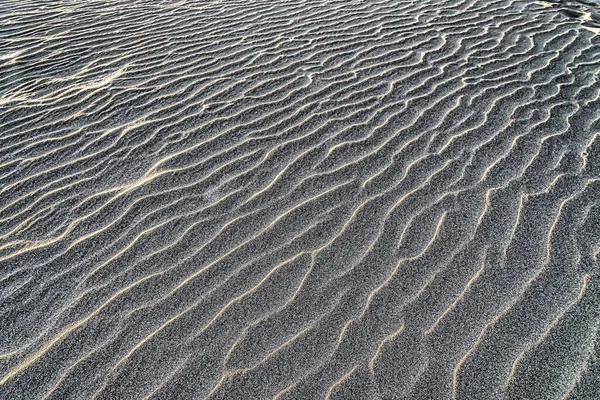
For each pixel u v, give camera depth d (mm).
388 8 6961
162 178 3514
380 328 2465
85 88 4801
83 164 3684
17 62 5371
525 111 4262
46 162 3717
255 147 3830
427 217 3125
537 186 3361
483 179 3434
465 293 2627
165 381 2246
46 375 2270
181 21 6492
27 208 3258
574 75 4973
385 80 4848
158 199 3316
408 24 6336
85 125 4180
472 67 5125
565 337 2391
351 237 2994
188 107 4414
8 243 2982
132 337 2432
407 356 2336
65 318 2525
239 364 2312
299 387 2219
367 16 6641
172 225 3100
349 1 7277
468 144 3812
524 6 7074
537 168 3535
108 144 3914
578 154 3688
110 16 6691
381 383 2229
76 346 2391
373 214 3162
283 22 6426
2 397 2184
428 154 3709
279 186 3418
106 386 2227
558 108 4324
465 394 2178
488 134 3934
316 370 2283
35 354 2355
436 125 4070
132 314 2541
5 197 3359
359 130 4020
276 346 2391
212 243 2963
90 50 5652
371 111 4293
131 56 5484
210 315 2537
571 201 3225
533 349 2344
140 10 6922
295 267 2807
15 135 4066
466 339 2400
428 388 2205
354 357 2338
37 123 4230
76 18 6598
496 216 3115
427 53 5461
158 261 2848
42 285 2705
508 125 4051
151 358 2338
